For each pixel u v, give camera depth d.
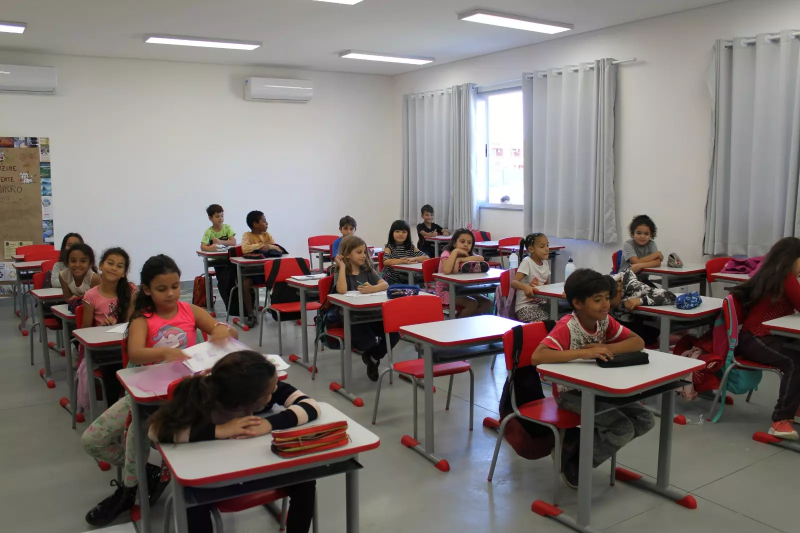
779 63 5.05
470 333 3.04
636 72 6.21
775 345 3.23
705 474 2.87
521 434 2.70
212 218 7.12
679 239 6.00
